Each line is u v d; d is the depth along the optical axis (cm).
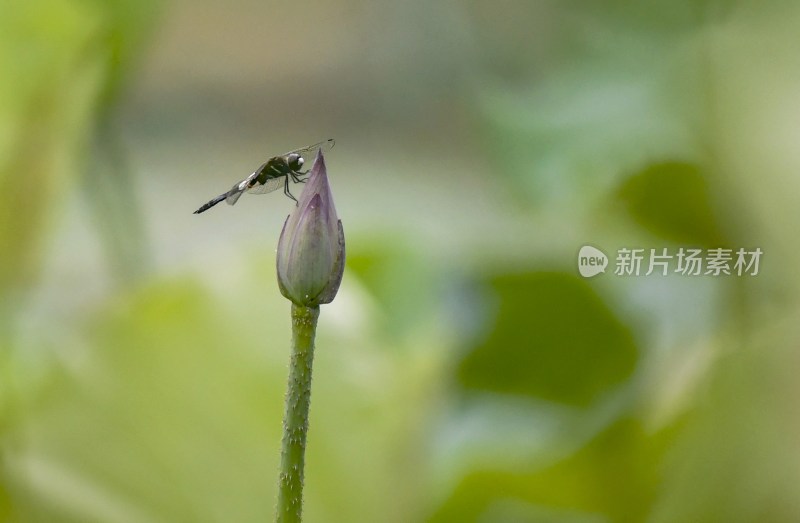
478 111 491
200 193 880
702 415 381
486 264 402
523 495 393
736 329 385
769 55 389
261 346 383
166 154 968
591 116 438
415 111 934
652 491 387
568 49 468
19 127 396
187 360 382
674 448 382
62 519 378
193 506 380
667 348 395
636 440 388
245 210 734
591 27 458
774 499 378
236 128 1036
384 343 391
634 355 399
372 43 991
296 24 1075
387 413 387
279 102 1048
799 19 389
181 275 385
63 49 397
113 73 399
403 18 911
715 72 390
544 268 399
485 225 514
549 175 447
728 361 381
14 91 396
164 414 381
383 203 779
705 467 380
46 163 397
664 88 402
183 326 383
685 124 394
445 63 875
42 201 397
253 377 382
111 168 402
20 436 379
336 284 364
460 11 562
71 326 385
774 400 379
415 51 902
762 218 387
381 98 973
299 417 364
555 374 401
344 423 385
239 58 1066
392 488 385
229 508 380
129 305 384
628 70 428
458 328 404
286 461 363
